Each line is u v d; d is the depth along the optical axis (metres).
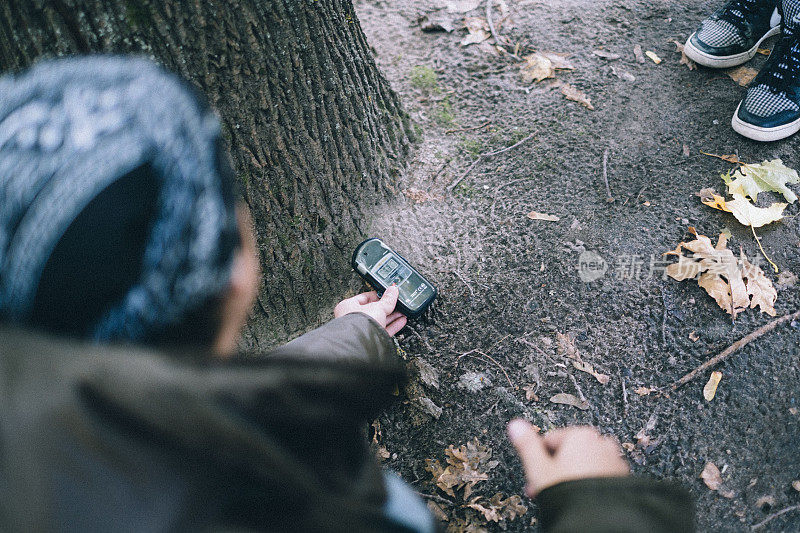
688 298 1.79
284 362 0.52
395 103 2.13
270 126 1.62
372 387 0.62
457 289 1.88
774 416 1.56
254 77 1.53
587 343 1.74
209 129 0.50
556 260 1.90
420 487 1.57
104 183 0.42
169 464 0.41
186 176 0.46
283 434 0.50
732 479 1.49
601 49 2.44
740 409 1.59
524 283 1.87
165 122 0.46
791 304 1.75
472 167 2.14
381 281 1.77
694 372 1.66
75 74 0.46
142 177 0.43
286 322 1.82
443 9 2.68
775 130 2.02
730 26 2.24
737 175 1.99
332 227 1.86
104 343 0.45
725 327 1.72
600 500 0.65
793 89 2.00
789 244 1.87
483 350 1.77
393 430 1.67
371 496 0.64
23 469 0.37
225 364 0.48
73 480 0.38
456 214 2.03
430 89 2.38
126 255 0.43
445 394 1.70
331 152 1.80
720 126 2.15
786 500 1.44
